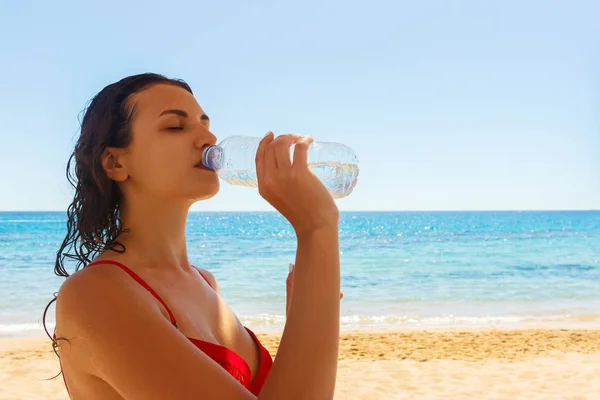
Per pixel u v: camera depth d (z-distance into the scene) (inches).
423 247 1336.1
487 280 783.1
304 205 41.0
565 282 757.9
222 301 58.3
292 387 38.2
